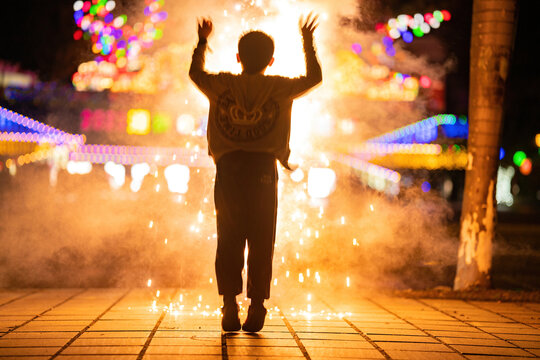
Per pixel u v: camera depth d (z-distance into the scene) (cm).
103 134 1969
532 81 1939
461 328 494
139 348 395
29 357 369
